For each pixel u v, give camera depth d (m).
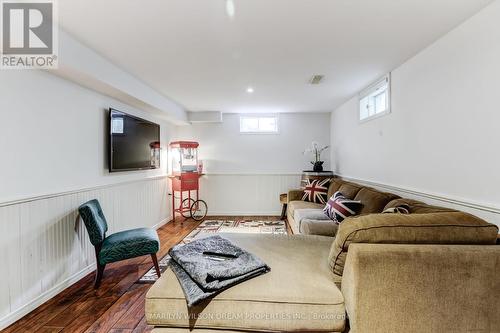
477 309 1.19
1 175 1.89
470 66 1.83
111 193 3.21
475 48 1.78
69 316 1.99
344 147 4.59
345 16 1.82
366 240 1.30
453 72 1.98
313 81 3.31
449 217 1.35
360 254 1.19
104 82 2.56
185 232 4.30
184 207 5.44
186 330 1.33
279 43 2.24
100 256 2.39
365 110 3.76
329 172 4.98
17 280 1.97
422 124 2.37
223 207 5.61
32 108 2.14
